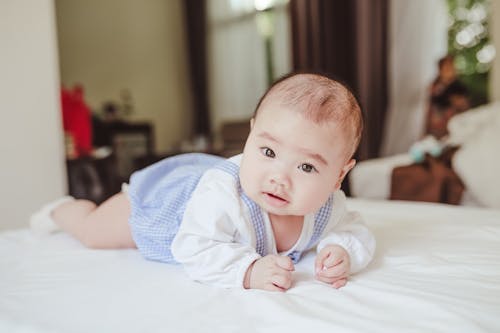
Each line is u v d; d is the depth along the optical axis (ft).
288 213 2.32
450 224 3.50
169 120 16.43
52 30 6.43
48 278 2.53
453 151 6.72
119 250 3.25
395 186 6.82
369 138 10.93
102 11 14.74
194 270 2.39
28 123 6.23
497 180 6.10
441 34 10.16
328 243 2.59
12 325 1.89
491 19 8.71
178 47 16.67
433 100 8.99
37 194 6.34
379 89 10.93
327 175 2.24
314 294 2.13
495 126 6.79
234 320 1.82
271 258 2.30
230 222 2.46
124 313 1.95
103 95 14.76
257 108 2.42
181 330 1.74
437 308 1.81
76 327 1.82
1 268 2.77
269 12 14.21
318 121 2.16
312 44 12.08
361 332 1.63
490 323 1.69
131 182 3.31
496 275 2.31
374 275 2.41
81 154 9.45
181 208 2.77
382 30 10.82
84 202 3.75
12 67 6.06
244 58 15.08
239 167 2.59
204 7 15.93
